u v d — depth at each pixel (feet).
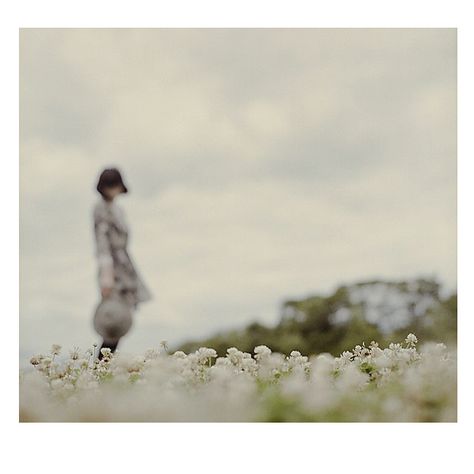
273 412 9.61
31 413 10.76
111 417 10.24
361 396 9.82
